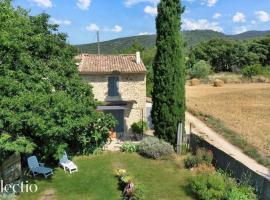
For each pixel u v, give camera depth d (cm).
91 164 2122
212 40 10325
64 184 1789
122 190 1711
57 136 1795
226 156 1894
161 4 2362
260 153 2156
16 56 1769
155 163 2141
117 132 2895
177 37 2364
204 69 7444
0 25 1702
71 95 2044
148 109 3150
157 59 2409
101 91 2838
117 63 2980
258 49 9506
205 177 1673
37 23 2077
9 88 1583
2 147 1484
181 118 2394
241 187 1570
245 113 3706
